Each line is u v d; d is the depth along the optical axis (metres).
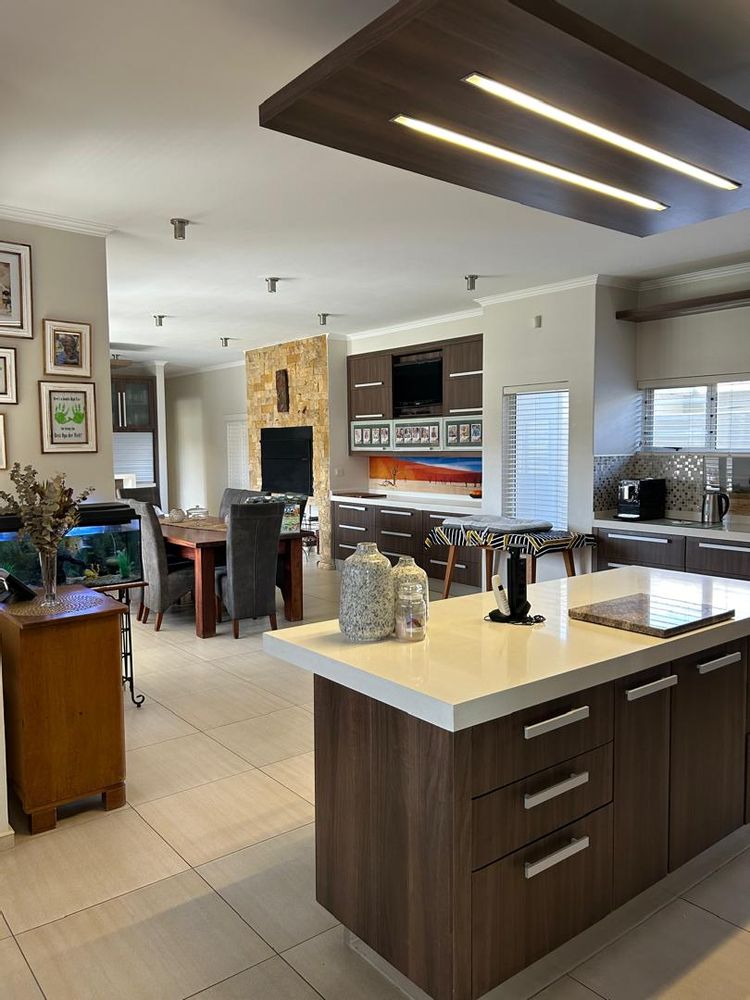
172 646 5.22
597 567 5.59
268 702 4.06
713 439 5.43
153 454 11.17
